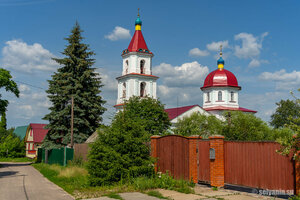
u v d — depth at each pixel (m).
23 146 60.62
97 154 14.28
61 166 26.80
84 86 36.88
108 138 14.32
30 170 27.08
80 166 23.41
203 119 34.66
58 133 35.28
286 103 59.06
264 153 11.45
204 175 13.92
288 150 9.88
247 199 10.75
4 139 63.34
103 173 13.78
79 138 34.56
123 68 50.88
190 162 14.34
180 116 49.69
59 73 36.44
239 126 26.69
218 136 12.98
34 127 70.38
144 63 49.59
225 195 11.52
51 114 35.25
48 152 35.38
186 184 13.41
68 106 34.41
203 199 10.81
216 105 59.97
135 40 49.59
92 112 35.62
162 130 29.36
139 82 48.19
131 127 15.02
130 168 13.88
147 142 16.59
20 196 12.45
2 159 53.78
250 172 11.89
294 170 10.44
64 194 12.62
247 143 12.10
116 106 50.22
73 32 37.69
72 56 36.44
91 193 12.33
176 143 14.96
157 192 11.95
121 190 12.62
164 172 15.35
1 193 13.34
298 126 9.94
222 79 60.31
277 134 28.03
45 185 15.80
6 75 34.62
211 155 13.05
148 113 29.03
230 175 12.69
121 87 50.41
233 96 60.84
